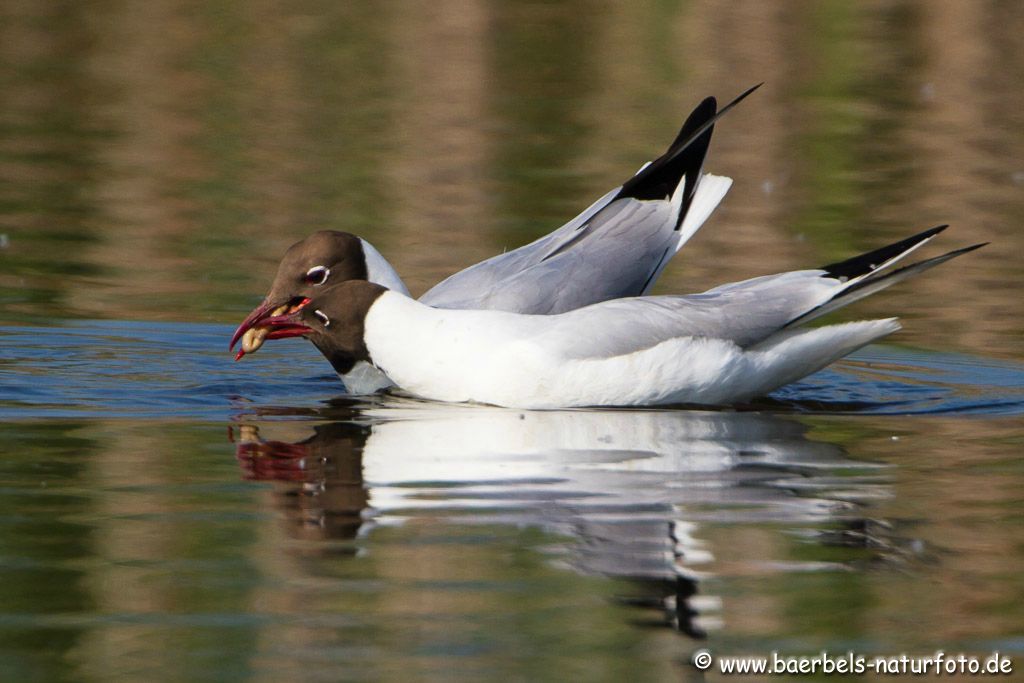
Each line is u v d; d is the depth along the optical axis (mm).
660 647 7207
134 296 15055
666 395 11781
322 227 17484
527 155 20641
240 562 8188
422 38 27656
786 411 11766
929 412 11734
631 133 21703
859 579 8039
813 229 17734
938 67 25938
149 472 9797
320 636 7250
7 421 11055
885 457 10359
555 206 18297
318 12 29562
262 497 9281
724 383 11789
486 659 7035
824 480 9766
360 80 24844
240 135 21688
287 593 7762
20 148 20688
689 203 13273
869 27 28391
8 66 25109
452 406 11781
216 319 14438
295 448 10422
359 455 10242
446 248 16500
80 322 14156
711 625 7457
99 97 23547
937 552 8430
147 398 11891
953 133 22219
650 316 11734
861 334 11938
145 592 7762
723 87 24500
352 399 12039
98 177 19531
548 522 8812
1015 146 21547
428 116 22781
